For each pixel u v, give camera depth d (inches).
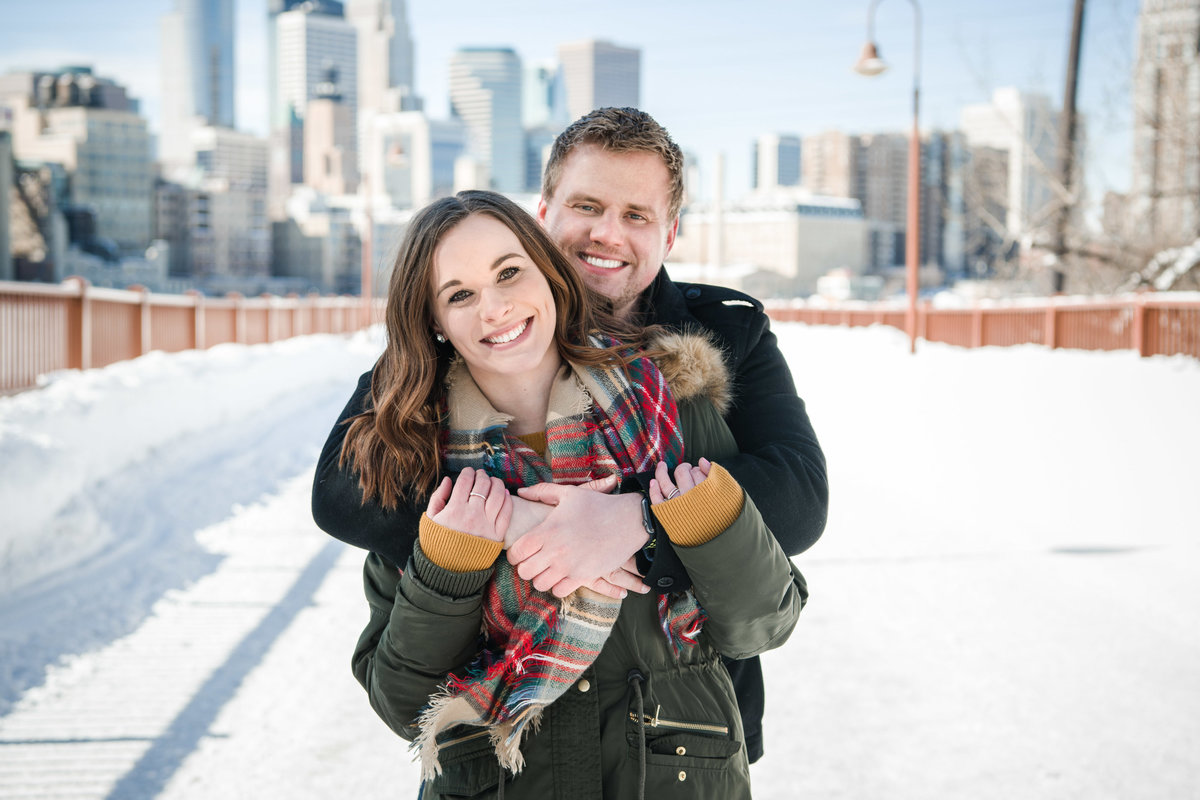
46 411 284.8
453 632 54.8
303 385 602.5
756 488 60.7
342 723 137.9
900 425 407.8
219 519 260.8
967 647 165.0
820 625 177.6
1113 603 185.2
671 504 54.4
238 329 676.1
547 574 54.2
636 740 57.6
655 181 74.9
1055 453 333.4
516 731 54.0
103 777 121.6
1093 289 1017.5
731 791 59.7
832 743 132.3
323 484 62.5
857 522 253.6
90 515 235.1
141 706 143.0
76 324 394.6
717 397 65.0
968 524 249.4
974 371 568.4
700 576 54.9
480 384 61.9
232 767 124.6
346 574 210.5
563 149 76.9
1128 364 562.6
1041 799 116.5
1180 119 895.7
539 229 60.7
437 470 59.1
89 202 6437.0
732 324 73.0
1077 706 141.5
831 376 600.1
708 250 4490.7
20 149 6742.1
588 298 63.9
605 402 59.6
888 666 158.2
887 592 195.5
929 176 6555.1
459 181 7170.3
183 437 373.4
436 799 59.1
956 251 6486.2
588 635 55.7
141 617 182.5
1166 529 236.2
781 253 5679.1
